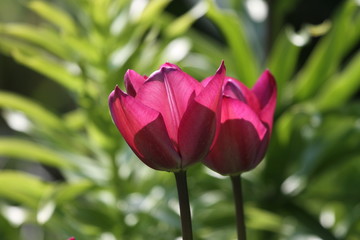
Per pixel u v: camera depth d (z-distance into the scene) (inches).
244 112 32.6
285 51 54.9
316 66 55.8
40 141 51.8
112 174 49.9
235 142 32.9
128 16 49.9
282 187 56.2
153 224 50.8
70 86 50.2
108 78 48.2
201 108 31.4
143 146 31.6
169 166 31.7
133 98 31.3
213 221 50.4
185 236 31.9
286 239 53.9
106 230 50.0
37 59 48.4
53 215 48.4
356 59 54.1
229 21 53.6
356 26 55.3
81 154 52.4
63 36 48.3
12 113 52.6
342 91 55.1
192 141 31.5
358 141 54.6
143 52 50.6
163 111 31.6
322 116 53.2
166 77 31.4
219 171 33.3
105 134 48.4
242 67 56.1
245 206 53.0
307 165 55.4
